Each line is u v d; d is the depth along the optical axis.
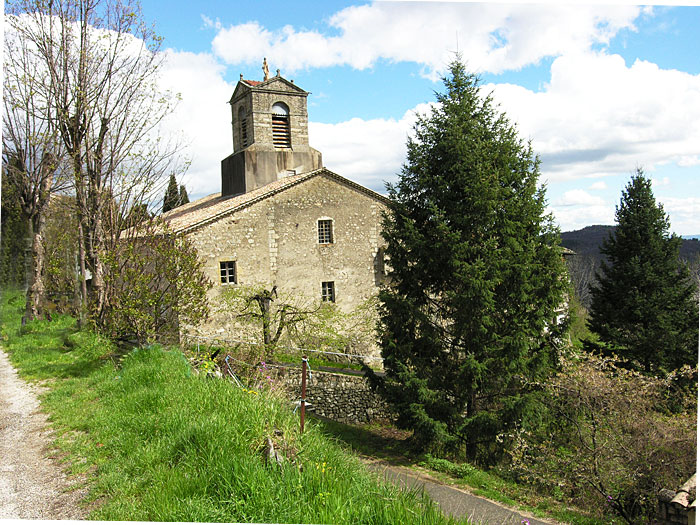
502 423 10.02
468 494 7.68
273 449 4.88
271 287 17.84
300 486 4.30
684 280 17.03
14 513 4.55
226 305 16.55
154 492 4.59
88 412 7.36
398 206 11.93
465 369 10.22
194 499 4.32
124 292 10.64
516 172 11.44
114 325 10.81
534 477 8.92
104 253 11.77
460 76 11.71
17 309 17.88
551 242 11.23
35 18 12.48
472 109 11.61
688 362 15.38
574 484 8.83
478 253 10.59
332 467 4.95
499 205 10.81
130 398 7.32
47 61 12.70
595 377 9.98
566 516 7.33
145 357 9.33
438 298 12.38
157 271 11.12
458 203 10.86
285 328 17.50
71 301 19.48
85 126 13.04
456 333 10.97
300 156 21.72
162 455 5.36
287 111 21.72
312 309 18.42
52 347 13.12
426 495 5.02
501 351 10.32
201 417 5.74
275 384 9.41
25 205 16.25
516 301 10.73
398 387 11.00
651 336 15.59
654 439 8.73
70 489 5.06
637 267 16.53
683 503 6.11
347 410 14.07
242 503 4.15
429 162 11.62
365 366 12.07
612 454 8.91
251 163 20.78
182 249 11.35
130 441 5.92
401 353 11.01
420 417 10.00
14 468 5.66
